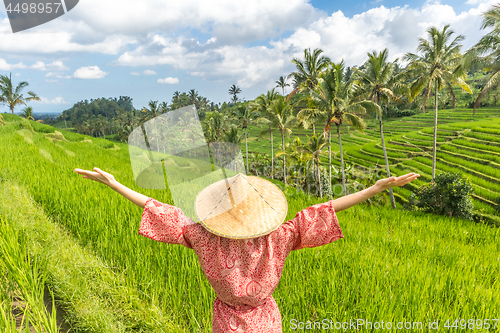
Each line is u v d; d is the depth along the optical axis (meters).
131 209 6.34
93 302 2.91
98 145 30.53
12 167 9.74
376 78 31.75
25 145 17.14
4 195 5.82
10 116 29.98
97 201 6.65
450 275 5.16
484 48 25.64
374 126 79.62
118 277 3.39
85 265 3.58
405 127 73.00
